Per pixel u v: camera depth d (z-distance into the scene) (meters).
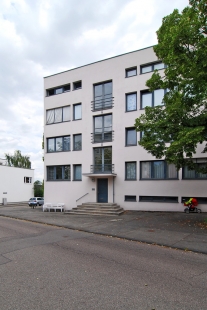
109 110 19.16
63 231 10.45
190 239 8.43
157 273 5.27
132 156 17.97
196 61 9.57
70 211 17.47
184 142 9.32
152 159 17.20
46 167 22.30
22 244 7.89
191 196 15.77
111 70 19.34
